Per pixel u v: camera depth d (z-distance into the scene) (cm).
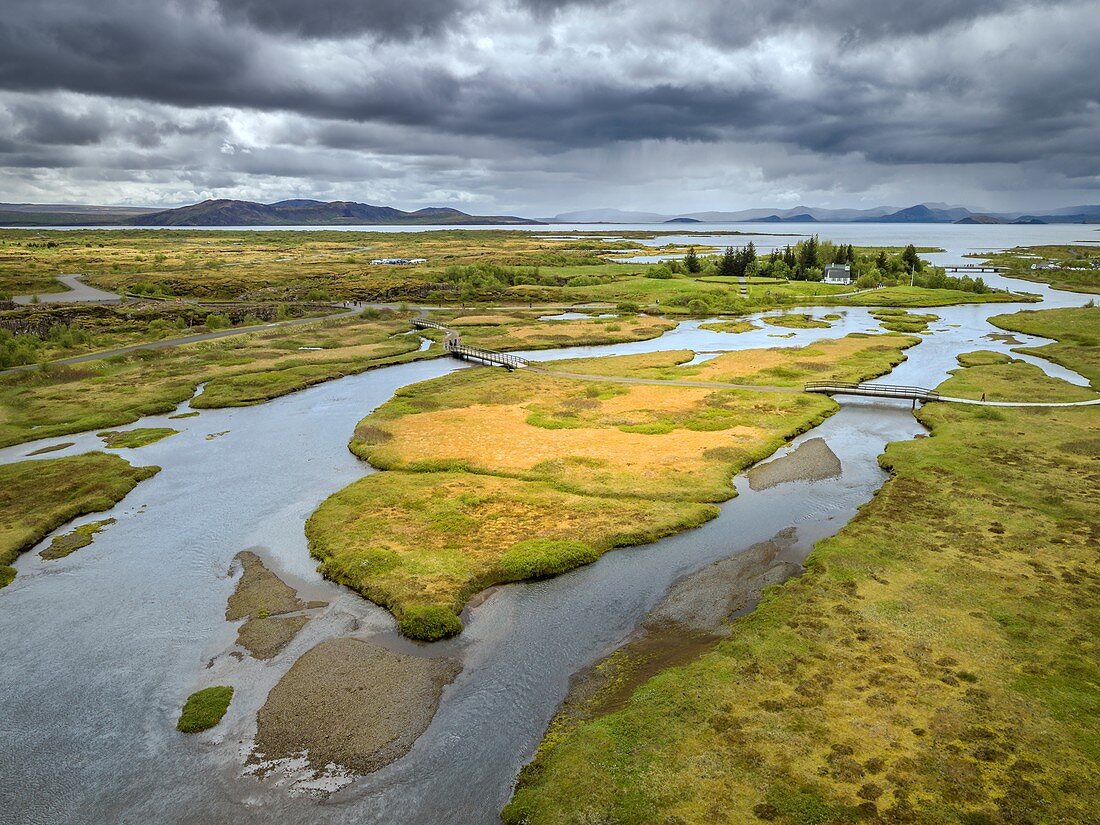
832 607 3888
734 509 5422
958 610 3809
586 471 6141
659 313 15925
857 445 6881
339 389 9550
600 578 4412
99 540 5088
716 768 2775
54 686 3503
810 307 16938
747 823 2516
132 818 2733
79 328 13000
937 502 5272
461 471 6238
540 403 8394
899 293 18375
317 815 2720
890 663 3378
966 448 6469
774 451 6700
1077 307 15425
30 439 7381
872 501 5378
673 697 3197
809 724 2991
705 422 7500
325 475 6316
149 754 3055
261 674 3562
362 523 5150
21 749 3092
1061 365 10131
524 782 2811
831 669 3353
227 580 4503
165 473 6412
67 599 4297
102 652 3772
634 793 2675
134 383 9669
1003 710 3019
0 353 10544
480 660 3628
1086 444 6450
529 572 4409
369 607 4147
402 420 7769
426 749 3030
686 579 4366
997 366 9888
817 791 2636
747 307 16462
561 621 3959
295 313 16175
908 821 2486
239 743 3103
